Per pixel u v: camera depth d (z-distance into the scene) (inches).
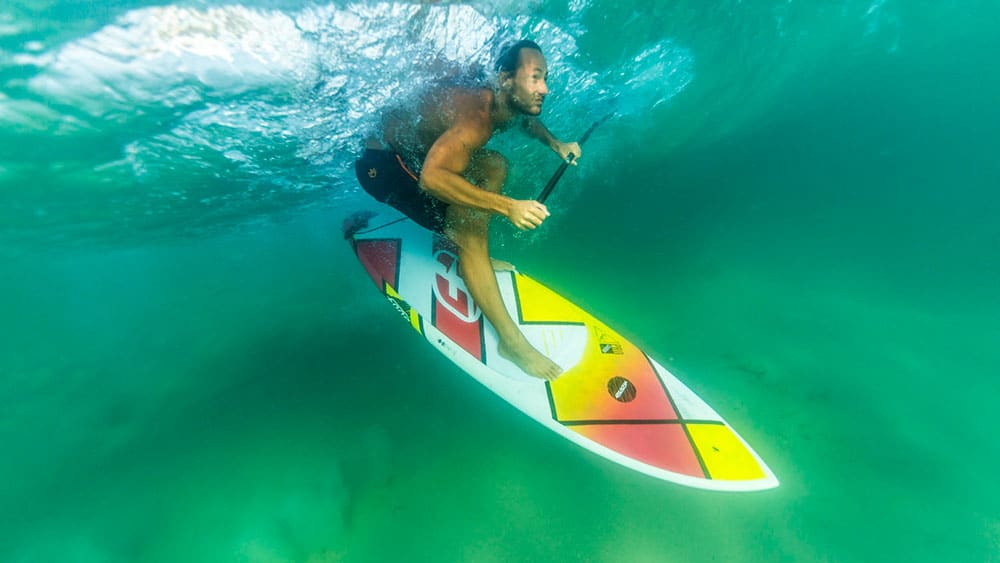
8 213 127.9
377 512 81.4
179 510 86.4
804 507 76.4
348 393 111.3
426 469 88.8
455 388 109.0
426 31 91.8
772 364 103.5
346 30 90.6
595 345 109.0
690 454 87.4
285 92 103.6
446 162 77.6
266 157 126.6
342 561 74.2
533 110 85.0
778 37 134.3
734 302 121.4
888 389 92.7
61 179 118.8
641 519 77.5
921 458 80.2
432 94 89.7
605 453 89.3
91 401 123.7
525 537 76.0
